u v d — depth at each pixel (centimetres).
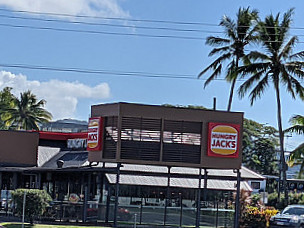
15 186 3984
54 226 2866
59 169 3522
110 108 3278
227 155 3312
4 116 7981
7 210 3528
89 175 3541
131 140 3212
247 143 8275
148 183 3641
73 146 4309
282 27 4700
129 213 3241
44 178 4069
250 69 4725
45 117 8181
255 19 5072
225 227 3422
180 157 3269
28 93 8056
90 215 3228
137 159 3209
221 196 3831
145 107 3244
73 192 3791
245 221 3556
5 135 4162
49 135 4391
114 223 3123
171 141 3266
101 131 3303
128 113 3219
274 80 4750
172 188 3766
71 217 3222
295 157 4538
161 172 3709
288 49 4703
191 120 3294
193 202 3806
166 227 3262
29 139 4209
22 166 4150
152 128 3250
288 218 3189
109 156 3250
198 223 3288
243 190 3869
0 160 4125
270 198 5141
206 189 3441
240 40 5281
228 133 3322
